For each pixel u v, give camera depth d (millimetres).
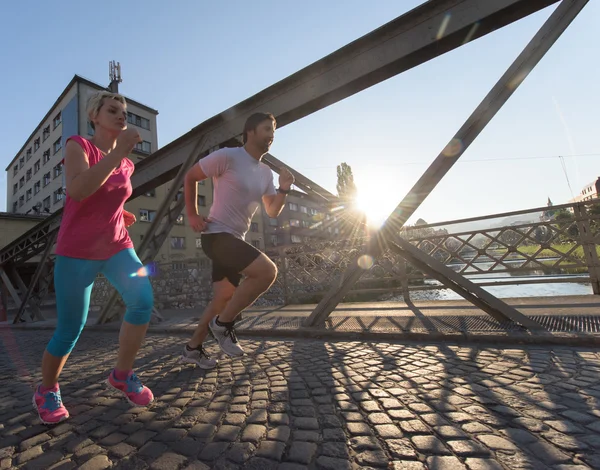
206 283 7609
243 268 2254
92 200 1661
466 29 3051
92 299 10180
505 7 2855
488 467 1106
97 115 1880
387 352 2641
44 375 1731
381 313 4156
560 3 2756
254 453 1289
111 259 1813
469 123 2998
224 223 2344
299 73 3895
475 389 1769
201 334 2562
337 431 1423
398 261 5074
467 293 3115
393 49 3385
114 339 4332
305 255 6262
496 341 2650
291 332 3533
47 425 1681
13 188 40406
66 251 1646
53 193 29797
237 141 4508
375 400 1717
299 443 1342
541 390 1697
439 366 2197
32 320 7961
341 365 2383
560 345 2467
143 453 1349
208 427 1542
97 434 1551
